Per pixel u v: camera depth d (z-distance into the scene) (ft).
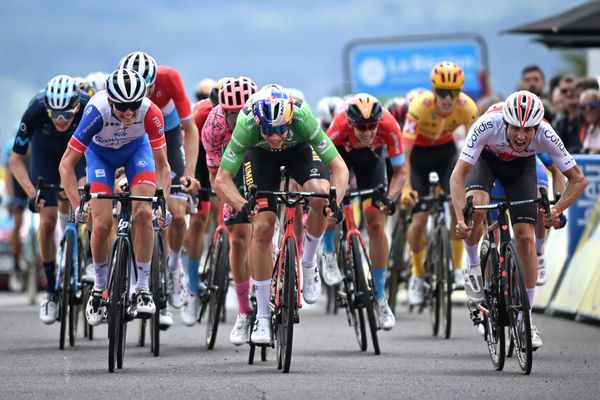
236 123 71.72
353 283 80.84
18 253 141.28
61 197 87.71
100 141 75.97
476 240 75.51
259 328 72.79
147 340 88.94
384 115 85.20
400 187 86.48
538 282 88.48
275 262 74.43
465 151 73.41
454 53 224.33
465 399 60.80
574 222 104.78
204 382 66.44
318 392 62.85
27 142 85.87
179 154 88.58
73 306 84.33
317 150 73.15
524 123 69.67
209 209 93.66
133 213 75.61
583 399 60.80
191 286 92.79
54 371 71.26
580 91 113.70
